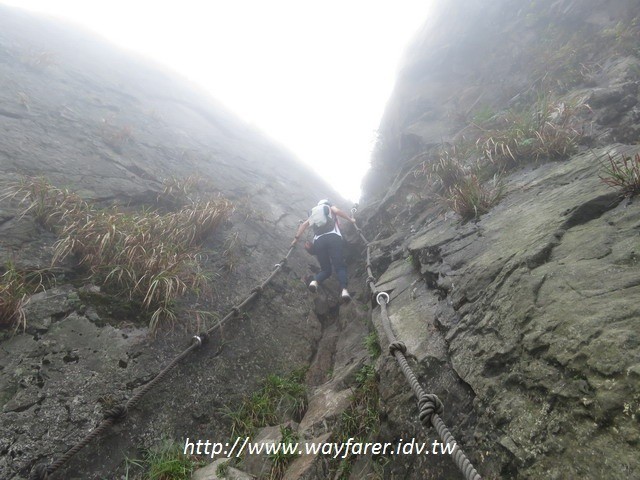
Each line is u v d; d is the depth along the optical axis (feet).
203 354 12.23
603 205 8.78
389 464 7.88
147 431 9.80
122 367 10.53
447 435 6.04
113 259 12.39
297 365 13.92
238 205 21.66
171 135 26.02
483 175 15.61
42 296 10.94
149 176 19.57
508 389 6.52
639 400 4.68
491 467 5.95
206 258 15.94
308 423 10.13
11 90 19.58
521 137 15.11
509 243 9.72
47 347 9.97
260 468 9.16
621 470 4.42
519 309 7.34
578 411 5.24
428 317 10.30
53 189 13.66
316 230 18.58
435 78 33.73
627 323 5.55
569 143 13.52
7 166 14.65
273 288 16.92
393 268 15.78
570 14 23.65
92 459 8.77
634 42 17.92
